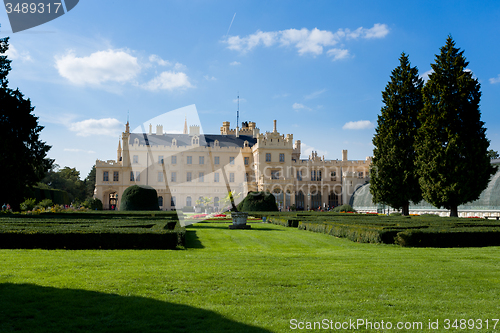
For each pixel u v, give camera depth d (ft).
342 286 28.76
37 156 130.11
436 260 41.55
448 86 116.78
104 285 27.55
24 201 134.41
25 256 40.65
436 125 116.47
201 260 39.86
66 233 50.21
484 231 59.00
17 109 121.90
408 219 93.71
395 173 135.23
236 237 71.92
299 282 29.76
